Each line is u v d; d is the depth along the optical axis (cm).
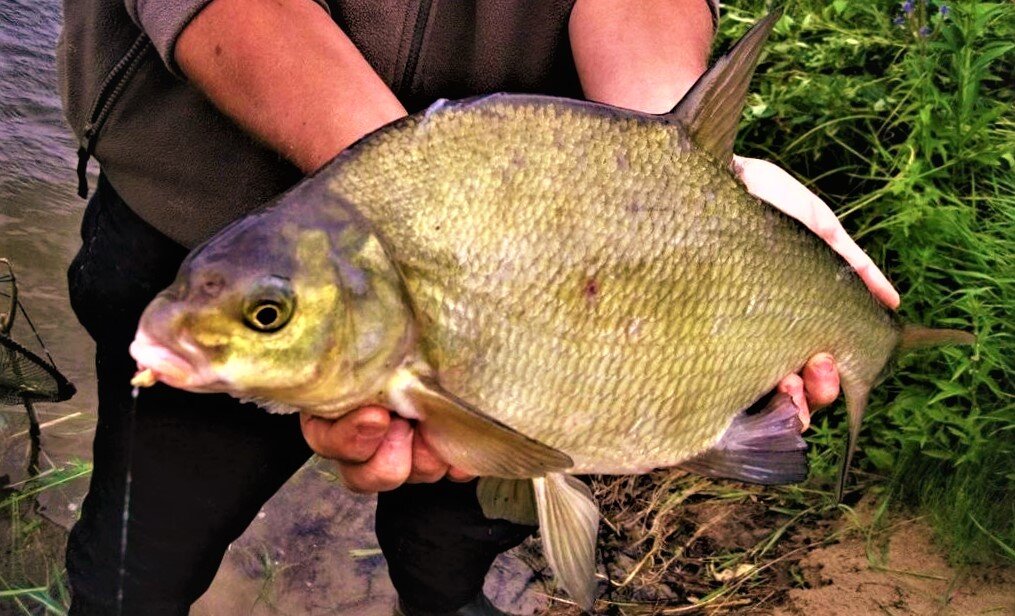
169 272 70
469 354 51
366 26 67
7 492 105
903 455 99
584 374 54
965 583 88
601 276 53
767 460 61
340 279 48
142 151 68
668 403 57
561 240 52
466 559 79
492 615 86
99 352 73
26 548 99
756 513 103
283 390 48
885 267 109
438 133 50
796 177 117
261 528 104
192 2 56
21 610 93
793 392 63
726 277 57
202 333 46
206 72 56
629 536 103
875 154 113
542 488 57
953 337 70
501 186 51
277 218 48
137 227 70
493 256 51
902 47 120
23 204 156
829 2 135
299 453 75
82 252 75
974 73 111
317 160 54
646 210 54
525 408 53
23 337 128
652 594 96
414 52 68
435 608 82
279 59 55
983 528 90
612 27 67
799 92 117
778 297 60
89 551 72
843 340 65
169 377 47
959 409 98
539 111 52
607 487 108
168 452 70
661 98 64
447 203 50
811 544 97
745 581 95
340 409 50
